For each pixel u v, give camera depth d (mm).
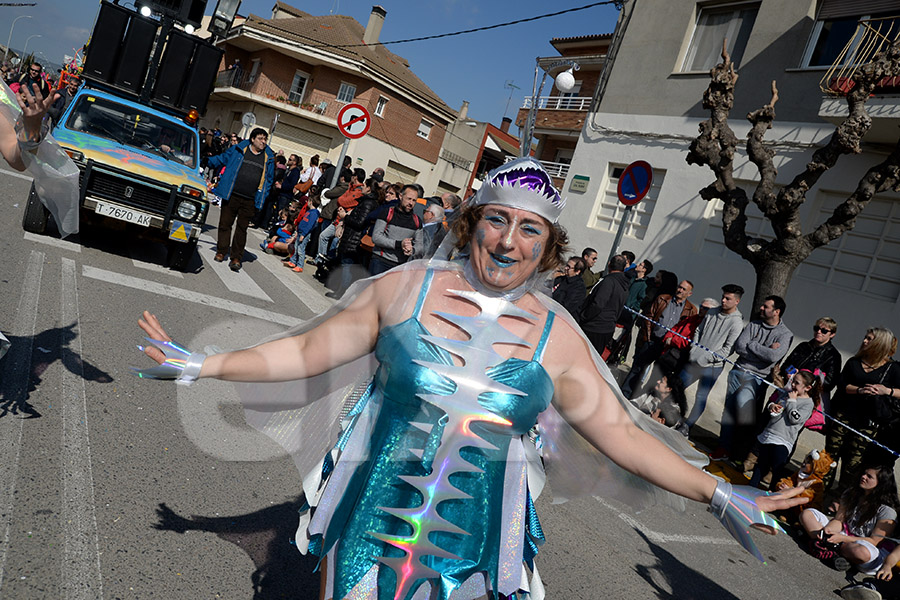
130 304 6000
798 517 5969
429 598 1775
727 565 4824
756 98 11328
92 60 8797
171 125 8930
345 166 12516
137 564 2699
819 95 10484
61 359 4402
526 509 1990
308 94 33344
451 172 36875
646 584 4047
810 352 6621
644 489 2154
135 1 8820
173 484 3387
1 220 7562
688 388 6605
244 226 9195
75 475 3172
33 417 3580
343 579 1763
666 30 13125
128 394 4215
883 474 5363
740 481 6125
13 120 2719
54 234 7641
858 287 9633
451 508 1793
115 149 8000
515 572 1854
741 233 8367
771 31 11312
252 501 3473
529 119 2592
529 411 1852
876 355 6309
